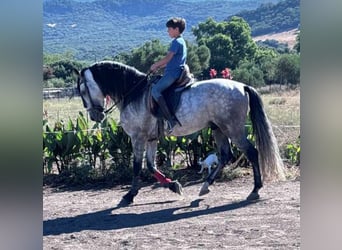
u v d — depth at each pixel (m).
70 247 6.37
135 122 8.65
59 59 37.78
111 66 8.72
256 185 8.60
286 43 105.75
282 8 135.75
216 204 8.44
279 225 7.03
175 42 8.30
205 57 46.69
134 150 8.72
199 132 11.10
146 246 6.33
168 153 11.05
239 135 8.46
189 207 8.30
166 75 8.29
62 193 9.85
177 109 8.37
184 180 10.59
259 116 8.52
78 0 183.88
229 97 8.38
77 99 30.89
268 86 44.16
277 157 8.51
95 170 10.74
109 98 9.17
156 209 8.28
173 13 196.25
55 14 181.62
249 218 7.47
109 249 6.25
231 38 60.44
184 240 6.53
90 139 10.98
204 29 63.25
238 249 6.07
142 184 10.39
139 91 8.59
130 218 7.77
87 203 8.92
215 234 6.74
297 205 8.10
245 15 140.75
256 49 60.69
